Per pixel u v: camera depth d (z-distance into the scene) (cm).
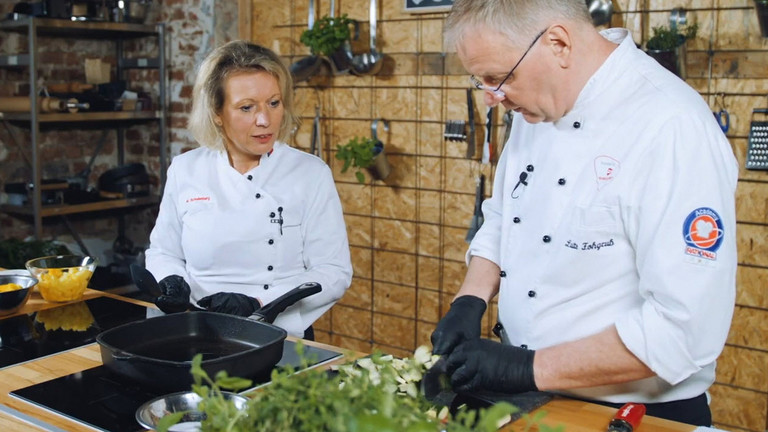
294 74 375
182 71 445
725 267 140
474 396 151
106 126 481
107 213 483
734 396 318
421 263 384
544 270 167
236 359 149
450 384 150
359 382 106
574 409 148
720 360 320
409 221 385
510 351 149
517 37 148
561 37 151
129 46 474
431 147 373
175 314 176
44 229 456
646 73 158
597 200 157
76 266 229
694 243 141
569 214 162
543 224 168
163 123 452
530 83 153
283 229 226
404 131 380
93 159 475
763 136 295
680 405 160
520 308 173
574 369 145
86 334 194
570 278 163
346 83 397
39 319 206
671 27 306
